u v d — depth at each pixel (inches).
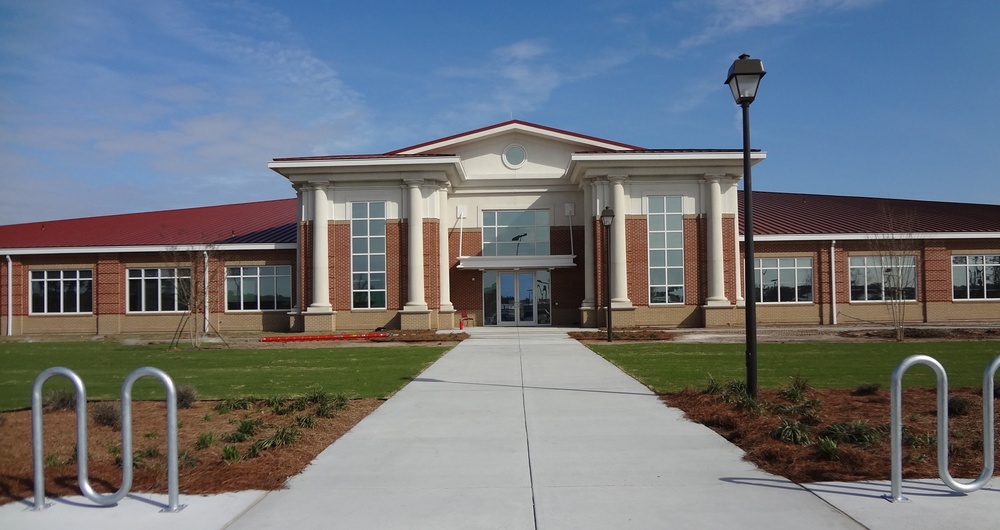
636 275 1245.1
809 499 237.8
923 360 237.5
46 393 444.1
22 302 1343.5
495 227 1354.6
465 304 1347.2
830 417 370.3
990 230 1349.7
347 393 484.4
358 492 253.1
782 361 655.8
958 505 229.0
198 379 572.7
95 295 1339.8
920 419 363.6
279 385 530.3
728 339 951.6
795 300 1321.4
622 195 1235.9
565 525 215.6
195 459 293.3
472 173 1359.5
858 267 1332.4
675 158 1214.9
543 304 1350.9
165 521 223.9
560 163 1354.6
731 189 1248.2
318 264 1230.3
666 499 240.2
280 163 1217.4
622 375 567.2
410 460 298.5
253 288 1331.2
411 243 1222.9
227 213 1665.8
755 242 1318.9
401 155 1240.2
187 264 1204.5
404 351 821.2
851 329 1123.9
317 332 1219.2
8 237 1477.6
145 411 417.1
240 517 227.3
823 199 1696.6
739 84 418.0
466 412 409.4
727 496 242.7
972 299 1341.0
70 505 240.5
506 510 230.8
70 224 1595.7
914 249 1330.0
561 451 311.1
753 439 323.3
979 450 296.5
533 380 544.4
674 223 1247.5
